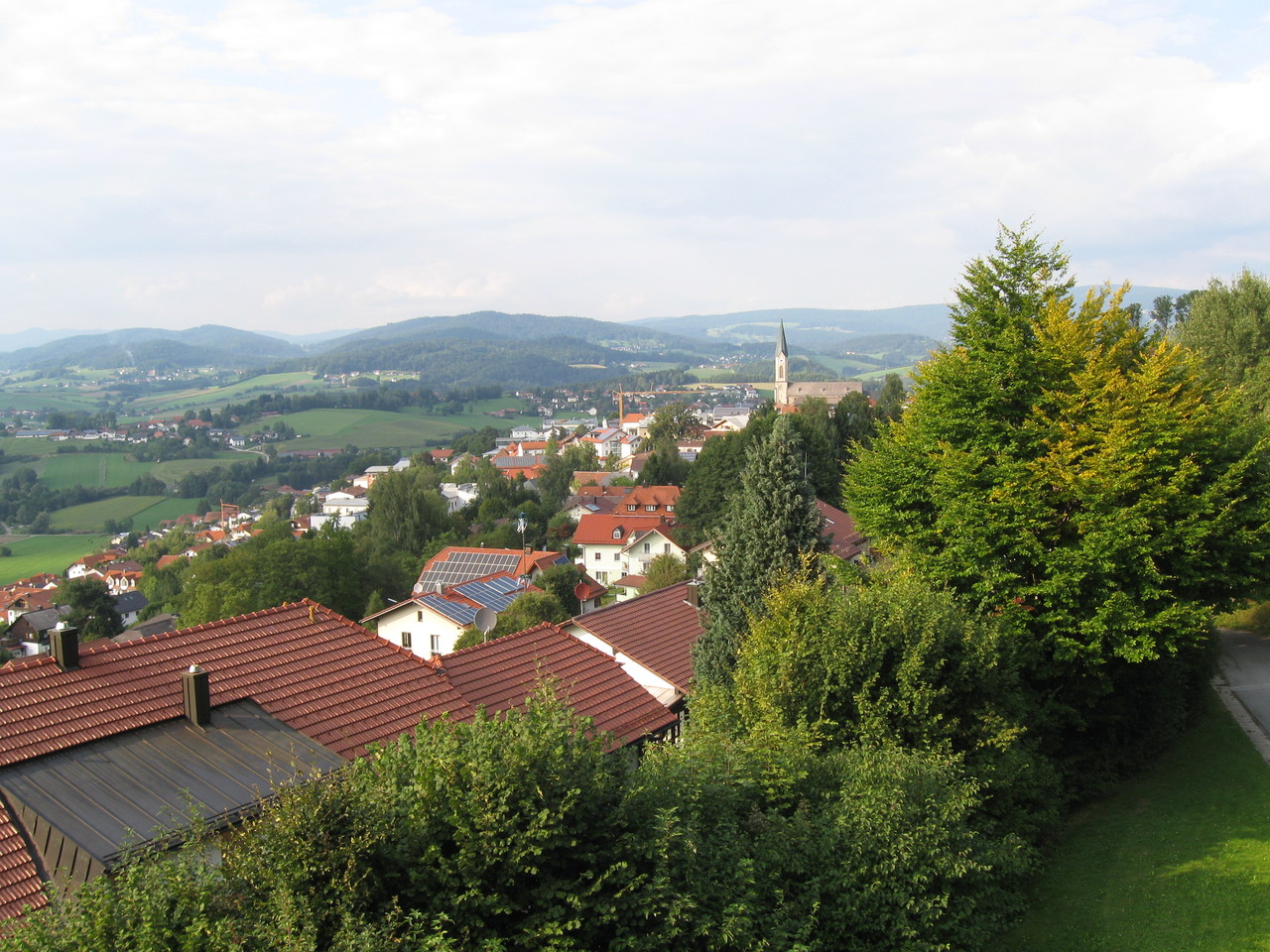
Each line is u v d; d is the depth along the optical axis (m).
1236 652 32.53
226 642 16.50
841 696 16.33
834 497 63.34
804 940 11.38
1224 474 20.97
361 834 8.77
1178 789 20.95
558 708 10.93
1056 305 22.92
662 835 10.11
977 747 16.59
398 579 83.06
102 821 11.26
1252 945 13.44
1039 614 21.27
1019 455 22.08
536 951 9.24
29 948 7.86
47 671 13.93
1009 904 15.25
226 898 8.44
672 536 81.81
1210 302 45.16
